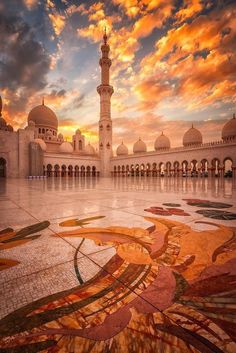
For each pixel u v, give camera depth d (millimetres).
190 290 1825
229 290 1825
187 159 36750
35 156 38844
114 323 1450
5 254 2631
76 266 2301
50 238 3219
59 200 7539
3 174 38531
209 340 1294
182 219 4391
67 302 1682
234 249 2730
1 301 1694
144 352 1213
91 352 1220
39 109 56688
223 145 30953
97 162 53531
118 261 2410
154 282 1956
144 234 3371
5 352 1223
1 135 35844
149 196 8797
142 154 45375
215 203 6656
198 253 2613
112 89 52719
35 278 2057
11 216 4758
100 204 6531
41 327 1417
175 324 1433
